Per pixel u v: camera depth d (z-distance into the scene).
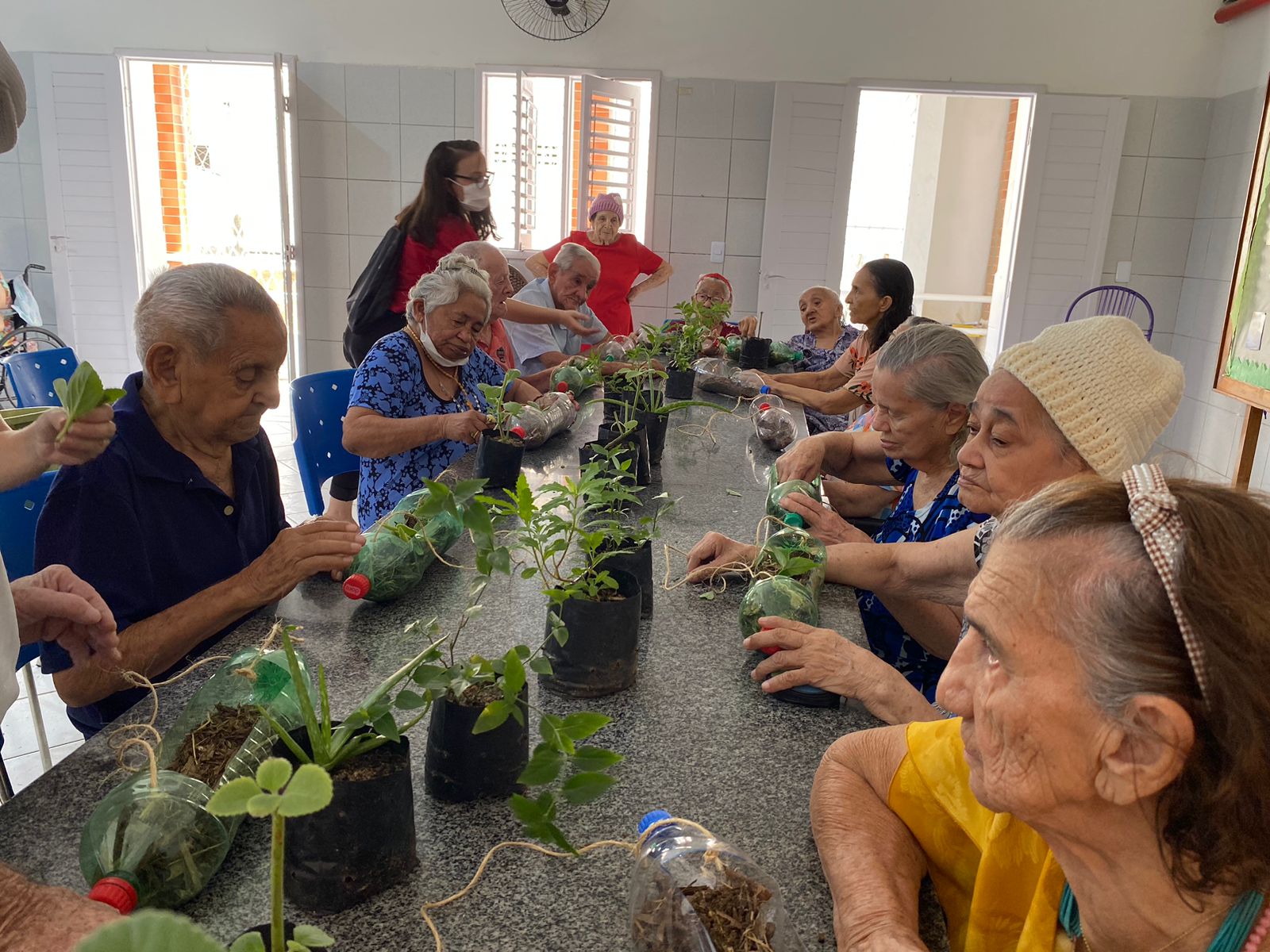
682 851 0.71
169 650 1.20
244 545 1.50
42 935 0.60
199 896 0.75
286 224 5.84
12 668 0.94
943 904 0.83
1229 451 5.32
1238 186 5.34
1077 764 0.53
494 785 0.87
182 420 1.35
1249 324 4.02
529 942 0.71
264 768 0.44
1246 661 0.48
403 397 2.27
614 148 5.91
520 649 0.79
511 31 5.78
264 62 5.79
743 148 5.93
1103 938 0.60
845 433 2.25
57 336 6.20
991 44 5.67
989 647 0.56
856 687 1.08
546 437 2.21
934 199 8.04
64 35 5.77
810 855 0.84
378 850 0.74
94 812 0.75
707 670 1.17
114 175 5.94
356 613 1.28
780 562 1.30
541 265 4.87
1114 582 0.51
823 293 4.14
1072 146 5.72
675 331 3.71
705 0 5.70
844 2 5.66
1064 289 5.96
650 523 1.70
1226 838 0.51
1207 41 5.58
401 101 5.88
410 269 3.31
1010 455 1.18
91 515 1.27
